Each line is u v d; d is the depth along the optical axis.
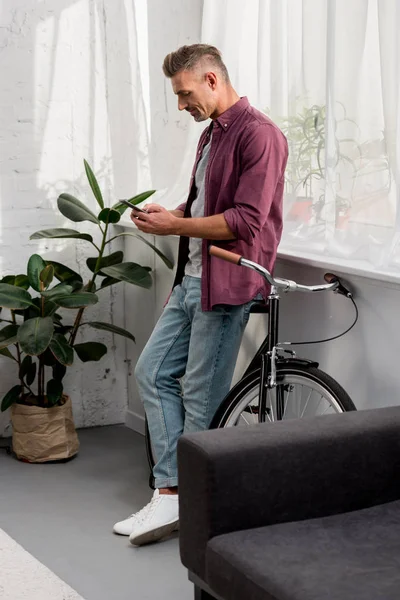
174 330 3.53
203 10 3.92
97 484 4.02
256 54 3.76
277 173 3.19
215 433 2.35
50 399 4.26
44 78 4.49
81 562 3.22
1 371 4.60
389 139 3.06
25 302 4.04
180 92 3.22
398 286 2.93
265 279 3.26
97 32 4.55
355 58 3.14
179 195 4.23
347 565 2.07
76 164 4.61
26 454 4.29
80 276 4.41
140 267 4.25
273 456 2.31
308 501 2.37
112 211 4.07
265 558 2.11
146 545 3.38
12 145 4.47
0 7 4.37
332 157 3.24
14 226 4.53
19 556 3.22
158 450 3.54
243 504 2.29
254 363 3.45
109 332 4.80
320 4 3.31
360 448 2.42
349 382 3.26
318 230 3.45
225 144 3.24
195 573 2.33
